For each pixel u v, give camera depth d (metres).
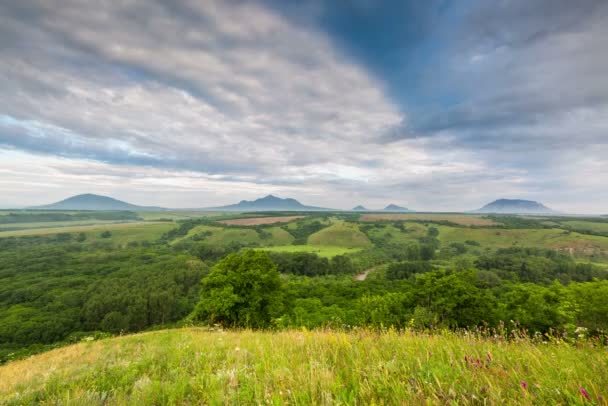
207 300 26.58
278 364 4.04
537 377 2.80
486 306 28.39
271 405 2.73
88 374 4.93
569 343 4.70
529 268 90.62
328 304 50.47
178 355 5.81
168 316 66.62
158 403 3.38
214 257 130.00
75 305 65.88
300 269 112.31
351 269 114.81
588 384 2.58
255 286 26.19
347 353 4.29
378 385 2.83
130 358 6.38
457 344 4.61
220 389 3.38
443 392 2.64
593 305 22.58
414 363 3.61
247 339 7.27
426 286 31.97
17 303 66.25
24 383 5.28
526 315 25.70
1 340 48.75
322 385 2.98
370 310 32.41
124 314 62.25
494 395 2.41
